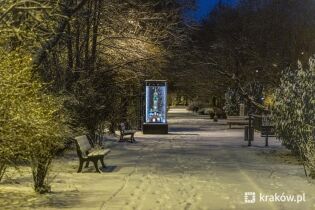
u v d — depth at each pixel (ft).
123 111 101.76
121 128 84.17
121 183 40.01
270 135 81.82
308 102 51.13
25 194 34.12
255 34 178.91
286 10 167.73
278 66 159.63
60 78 55.47
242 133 110.73
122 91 96.07
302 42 154.71
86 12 67.00
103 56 81.92
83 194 34.73
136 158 59.06
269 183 40.68
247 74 178.70
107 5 79.51
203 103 264.11
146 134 104.63
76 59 65.00
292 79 61.00
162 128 105.50
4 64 30.07
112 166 51.13
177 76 167.02
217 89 197.57
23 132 30.58
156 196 34.58
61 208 29.86
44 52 44.01
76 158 55.31
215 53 193.16
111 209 29.81
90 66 69.05
